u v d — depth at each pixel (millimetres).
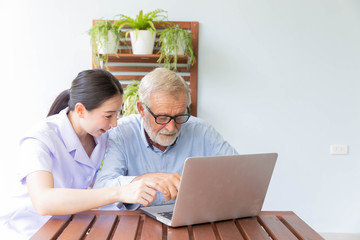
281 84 3410
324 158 3453
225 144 1996
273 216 1380
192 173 1140
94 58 3250
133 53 3174
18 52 3338
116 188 1284
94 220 1304
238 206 1303
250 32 3379
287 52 3396
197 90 3387
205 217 1251
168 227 1224
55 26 3340
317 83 3420
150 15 3318
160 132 1688
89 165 1759
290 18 3383
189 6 3348
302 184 3461
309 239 1140
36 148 1468
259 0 3365
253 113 3410
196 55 3344
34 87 3352
